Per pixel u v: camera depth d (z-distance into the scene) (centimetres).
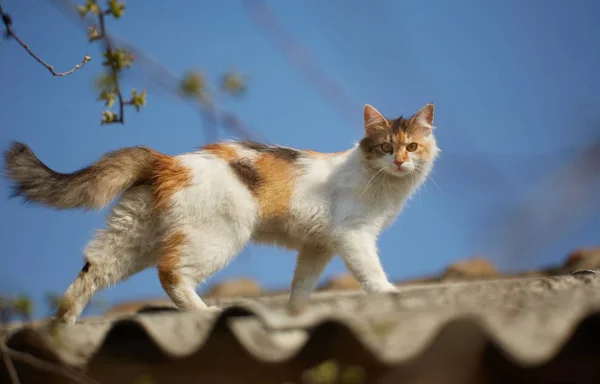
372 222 599
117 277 532
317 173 596
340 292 649
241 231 549
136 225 534
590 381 276
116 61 317
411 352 258
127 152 542
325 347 289
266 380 303
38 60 326
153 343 311
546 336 261
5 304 287
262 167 574
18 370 322
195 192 536
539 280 423
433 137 642
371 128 615
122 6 309
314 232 595
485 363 277
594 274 445
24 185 525
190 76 255
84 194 527
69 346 321
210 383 312
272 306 338
